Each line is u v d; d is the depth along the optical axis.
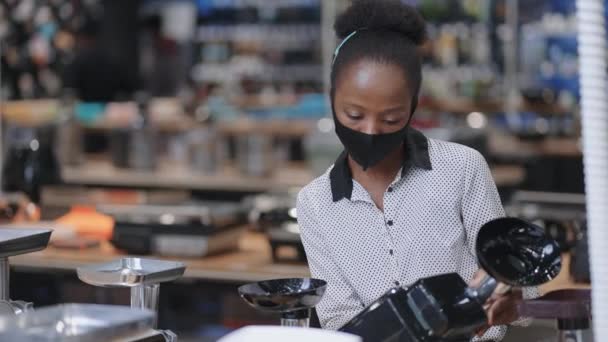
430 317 1.81
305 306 1.85
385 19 2.17
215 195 6.22
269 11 8.32
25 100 7.17
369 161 2.13
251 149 6.10
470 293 1.83
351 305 2.32
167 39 8.89
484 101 6.90
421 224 2.30
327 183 2.37
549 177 6.30
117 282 2.00
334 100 2.17
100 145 7.54
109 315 1.69
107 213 4.02
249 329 1.62
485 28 7.33
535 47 7.38
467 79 7.10
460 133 5.43
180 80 8.83
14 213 4.43
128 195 4.93
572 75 7.32
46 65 7.32
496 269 1.79
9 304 2.11
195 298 4.29
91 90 7.58
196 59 8.52
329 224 2.34
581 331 1.81
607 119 1.62
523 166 6.26
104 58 7.71
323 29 7.46
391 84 2.08
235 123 6.83
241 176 6.12
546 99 6.89
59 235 4.05
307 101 7.37
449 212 2.31
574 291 1.89
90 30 7.71
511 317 1.85
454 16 7.34
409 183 2.32
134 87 8.55
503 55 7.35
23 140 4.77
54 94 7.34
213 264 3.76
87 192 5.07
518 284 1.80
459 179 2.32
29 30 7.27
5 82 7.12
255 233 4.50
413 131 2.37
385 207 2.31
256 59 8.25
